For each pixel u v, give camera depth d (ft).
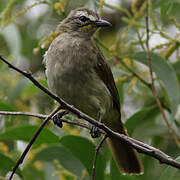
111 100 35.35
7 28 37.35
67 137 31.37
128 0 45.70
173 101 32.65
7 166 31.14
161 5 34.40
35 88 38.45
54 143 33.32
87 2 37.73
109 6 35.70
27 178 36.50
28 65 43.45
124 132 36.09
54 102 35.14
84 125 31.19
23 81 37.24
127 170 33.27
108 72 34.96
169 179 26.50
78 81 33.06
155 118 36.42
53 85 33.32
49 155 33.58
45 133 32.14
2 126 38.99
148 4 32.78
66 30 36.32
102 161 31.22
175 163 24.22
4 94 38.60
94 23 35.91
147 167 35.14
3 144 34.78
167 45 34.65
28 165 35.96
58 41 34.22
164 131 35.88
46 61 34.04
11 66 23.52
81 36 35.81
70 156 33.42
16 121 37.60
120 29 45.19
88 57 33.60
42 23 42.34
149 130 35.94
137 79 35.86
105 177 34.68
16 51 37.32
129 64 36.78
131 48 37.11
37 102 38.86
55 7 35.45
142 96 41.04
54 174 34.12
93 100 33.42
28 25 44.47
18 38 37.37
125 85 41.39
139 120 34.68
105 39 45.24
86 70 33.32
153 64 33.65
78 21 36.14
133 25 36.19
